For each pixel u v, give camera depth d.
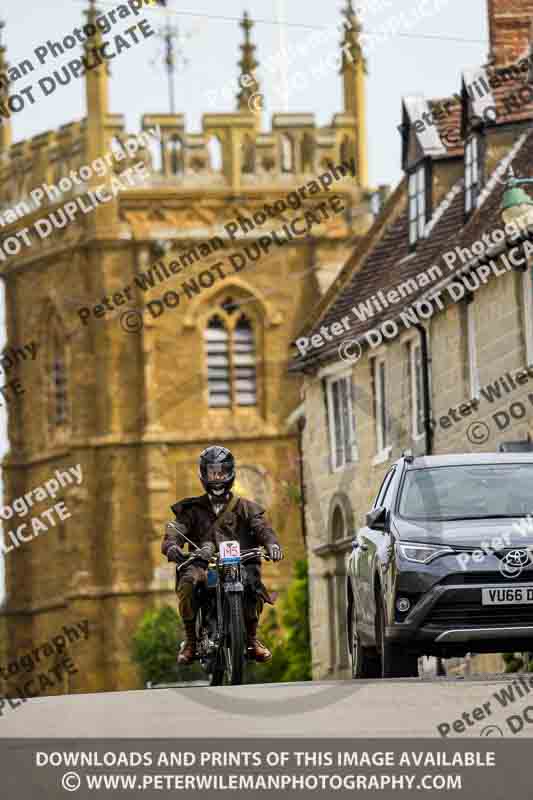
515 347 110.75
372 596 65.31
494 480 64.81
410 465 66.19
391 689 55.72
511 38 130.25
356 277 163.75
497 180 126.25
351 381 155.12
